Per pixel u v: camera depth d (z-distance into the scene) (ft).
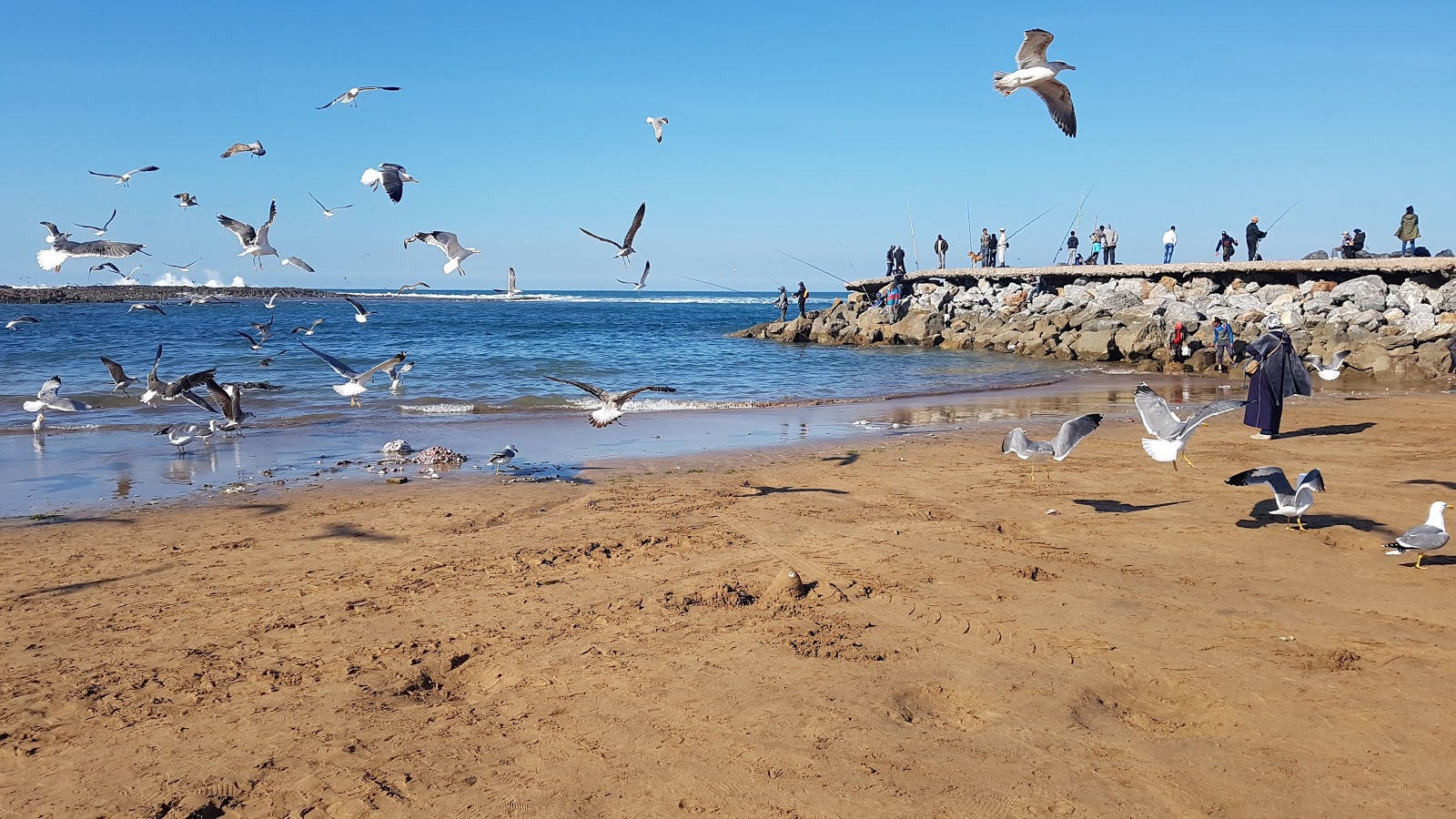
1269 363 56.70
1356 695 23.38
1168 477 47.37
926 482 47.37
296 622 29.14
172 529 39.63
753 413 73.67
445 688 25.14
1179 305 124.47
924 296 163.12
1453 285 108.58
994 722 22.49
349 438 61.31
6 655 26.71
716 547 36.55
